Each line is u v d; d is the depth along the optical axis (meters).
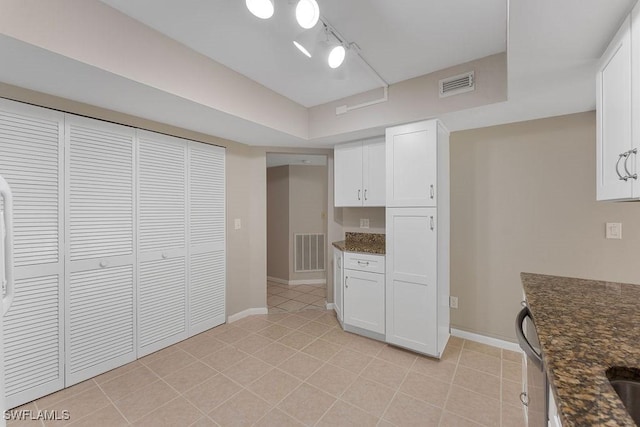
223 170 3.10
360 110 2.69
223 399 1.87
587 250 2.21
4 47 1.30
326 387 1.99
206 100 2.07
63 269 1.96
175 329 2.66
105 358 2.17
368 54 2.03
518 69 1.55
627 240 2.08
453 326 2.79
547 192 2.35
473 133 2.65
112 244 2.21
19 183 1.77
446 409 1.77
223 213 3.12
